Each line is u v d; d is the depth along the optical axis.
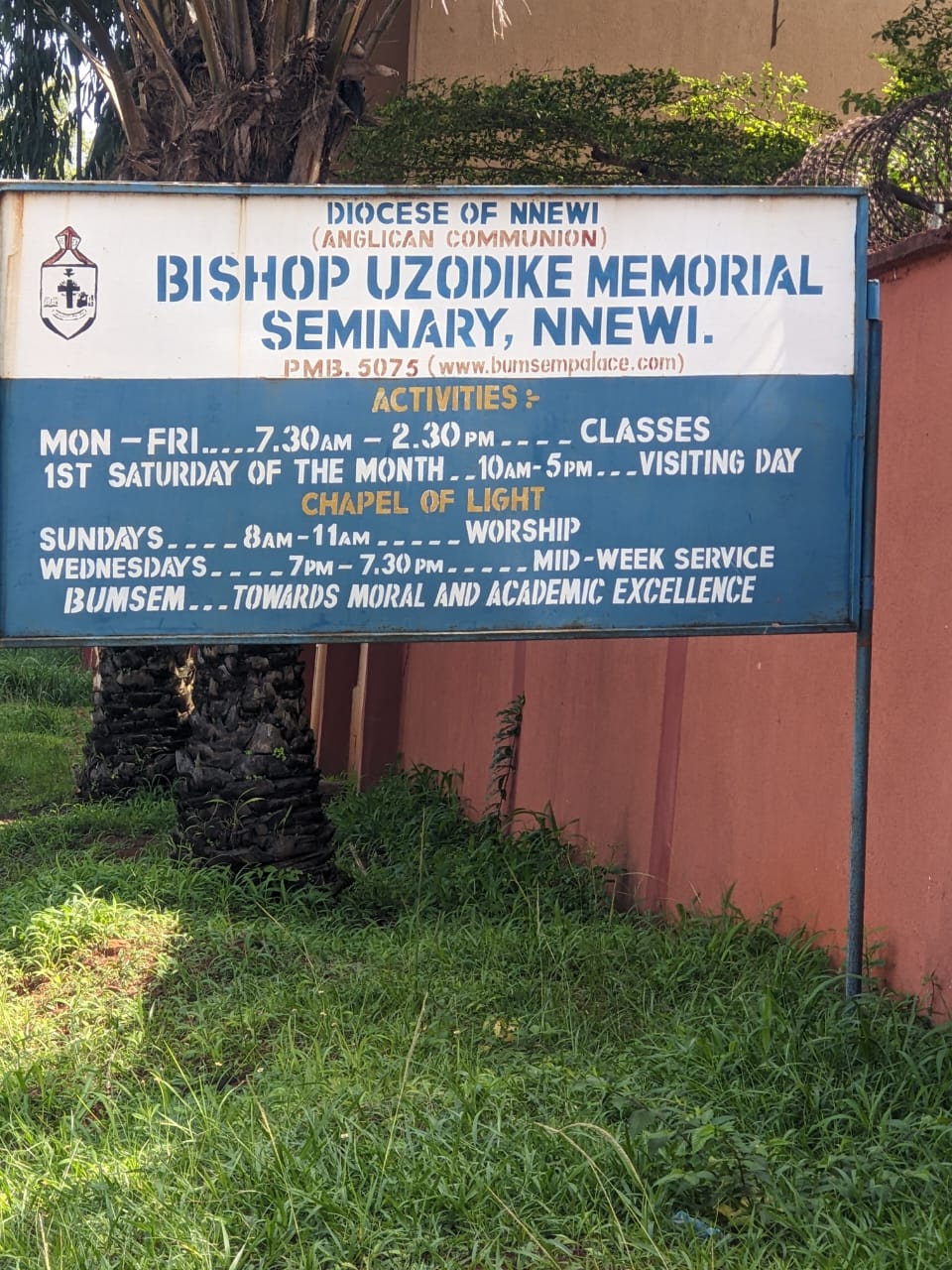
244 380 5.31
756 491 5.34
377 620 5.36
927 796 5.21
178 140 7.91
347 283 5.29
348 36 7.56
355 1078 4.64
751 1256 3.63
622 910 7.64
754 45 12.76
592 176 11.02
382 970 5.89
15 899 6.98
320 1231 3.70
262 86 7.46
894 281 5.64
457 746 10.84
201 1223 3.73
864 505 5.34
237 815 7.36
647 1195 3.82
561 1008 5.48
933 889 5.13
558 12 12.79
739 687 6.68
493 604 5.36
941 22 10.77
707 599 5.36
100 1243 3.69
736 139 10.73
